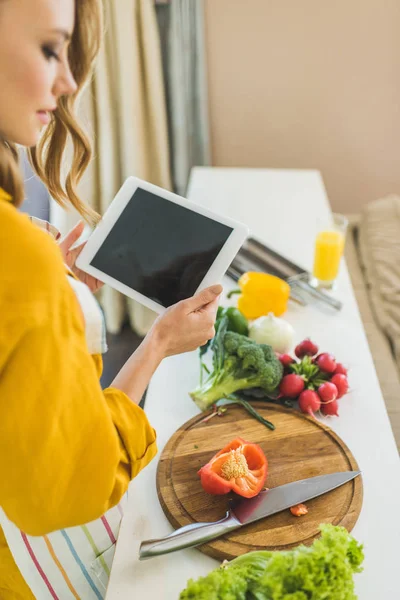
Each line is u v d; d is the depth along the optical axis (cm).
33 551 87
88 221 100
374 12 256
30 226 59
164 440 105
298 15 258
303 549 69
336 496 91
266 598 68
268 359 112
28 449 60
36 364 59
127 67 232
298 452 100
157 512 92
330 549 68
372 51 265
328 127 284
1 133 63
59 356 60
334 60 268
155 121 250
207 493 91
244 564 74
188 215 102
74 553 90
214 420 108
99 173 252
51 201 211
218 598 67
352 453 104
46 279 58
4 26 55
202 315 90
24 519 64
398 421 155
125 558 85
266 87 275
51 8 56
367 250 233
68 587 92
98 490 66
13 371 58
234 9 257
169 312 88
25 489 62
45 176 90
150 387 119
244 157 293
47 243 60
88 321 72
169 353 89
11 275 57
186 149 271
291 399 115
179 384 120
